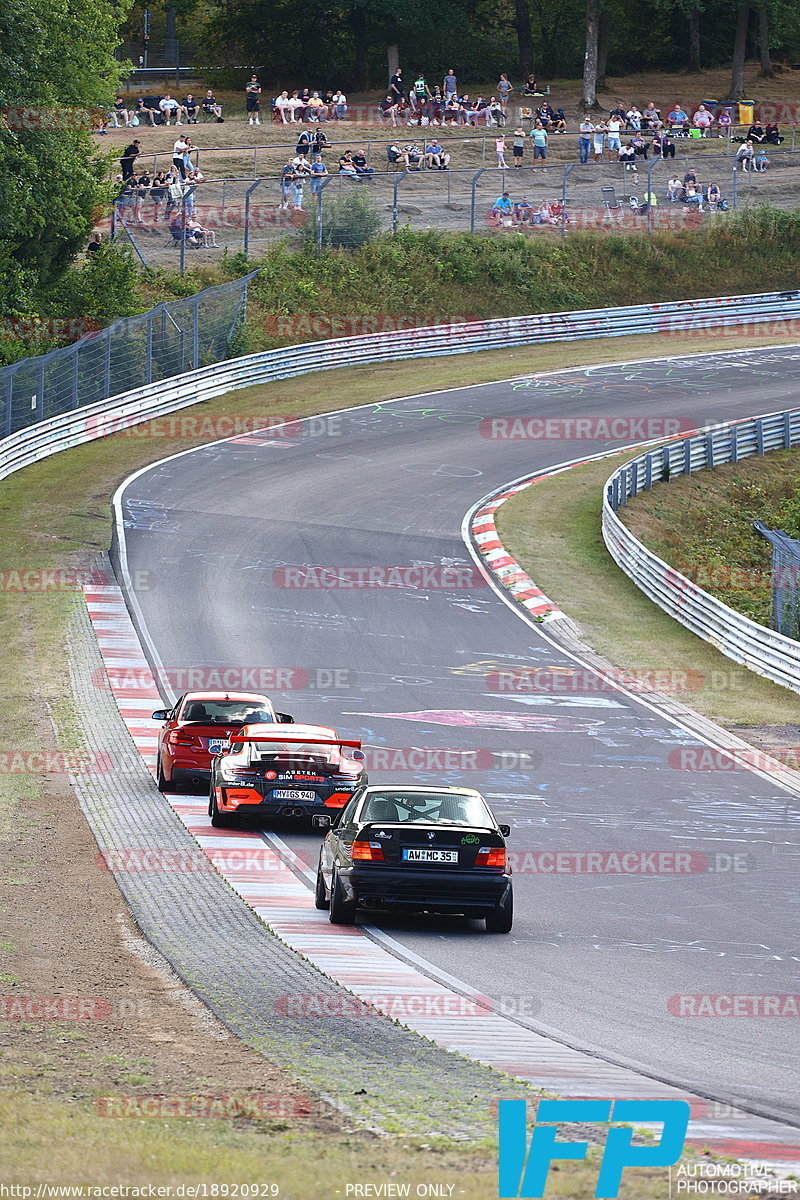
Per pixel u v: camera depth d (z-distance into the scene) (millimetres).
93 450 135500
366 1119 22531
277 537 113312
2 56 143000
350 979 34250
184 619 93125
